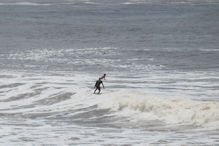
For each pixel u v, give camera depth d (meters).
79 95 117.75
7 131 80.38
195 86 152.38
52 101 116.19
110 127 84.75
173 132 78.00
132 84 156.62
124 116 93.69
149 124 85.88
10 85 142.12
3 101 120.94
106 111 99.00
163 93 136.25
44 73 191.75
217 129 78.38
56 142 70.50
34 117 99.06
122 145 67.75
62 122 91.62
